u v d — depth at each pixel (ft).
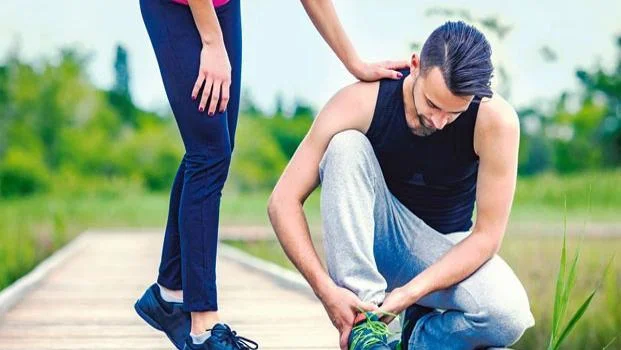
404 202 11.35
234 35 11.50
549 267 34.27
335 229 10.53
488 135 10.67
